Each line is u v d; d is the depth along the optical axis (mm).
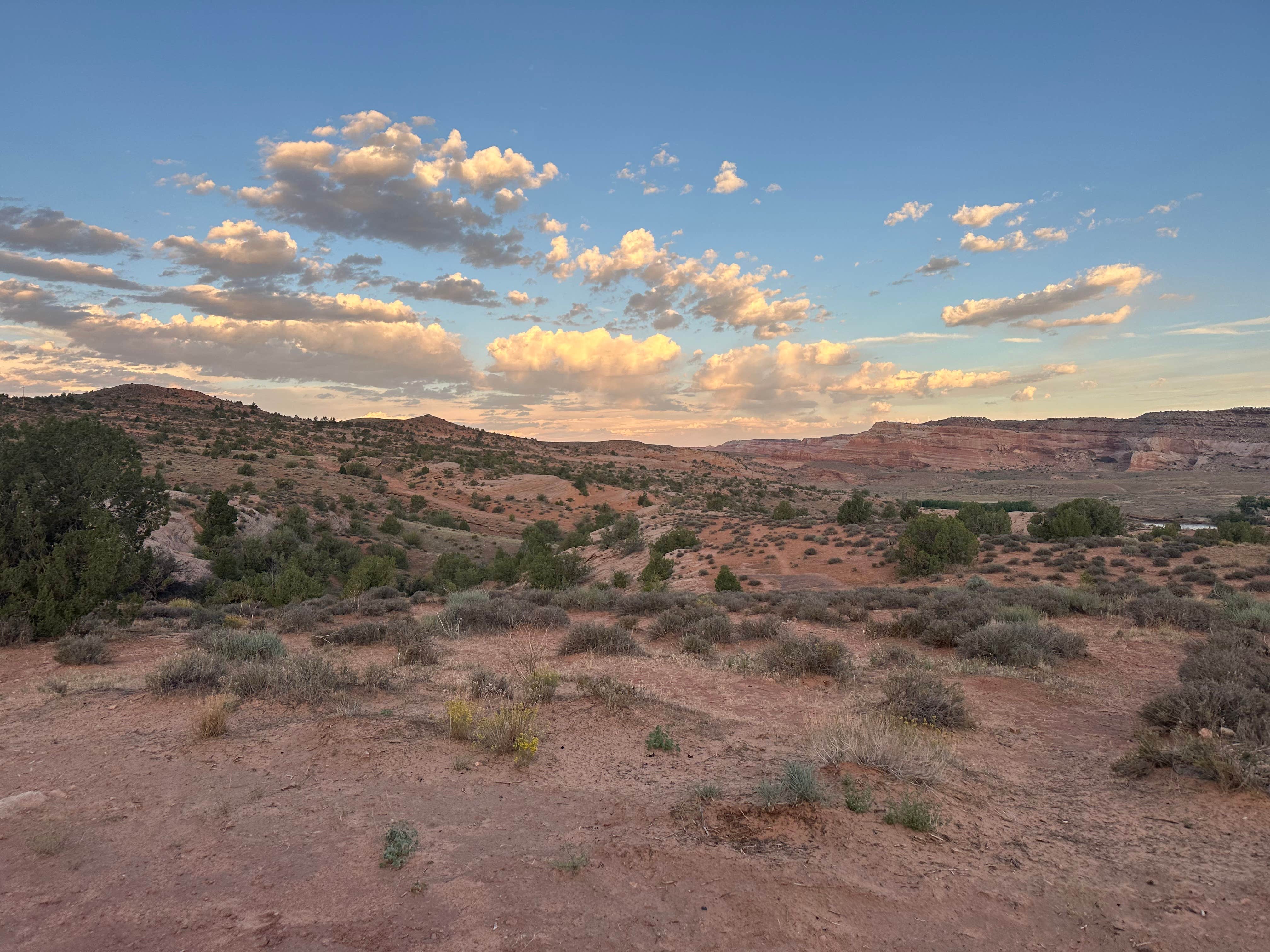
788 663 11367
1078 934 3811
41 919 3828
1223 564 29422
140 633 15633
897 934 3781
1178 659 12062
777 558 50344
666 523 77562
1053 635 12422
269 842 4812
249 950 3551
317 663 9844
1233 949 3643
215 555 47031
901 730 7301
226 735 7406
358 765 6441
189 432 158875
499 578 52031
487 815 5371
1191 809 5555
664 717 8508
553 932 3752
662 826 5121
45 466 15820
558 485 144500
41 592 13938
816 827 5012
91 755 6777
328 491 114500
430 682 10531
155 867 4449
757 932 3768
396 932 3734
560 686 10297
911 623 15250
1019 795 6125
